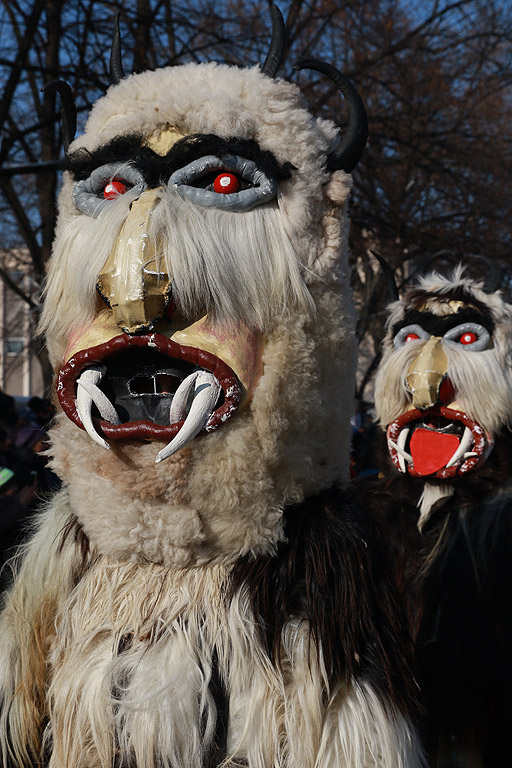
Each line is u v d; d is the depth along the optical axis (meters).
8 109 6.14
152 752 1.23
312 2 8.68
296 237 1.37
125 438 1.25
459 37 9.57
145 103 1.41
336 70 1.47
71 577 1.42
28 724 1.37
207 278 1.28
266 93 1.40
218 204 1.32
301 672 1.29
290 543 1.36
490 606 2.36
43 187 7.58
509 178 10.48
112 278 1.25
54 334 1.43
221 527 1.32
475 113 10.66
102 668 1.31
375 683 1.30
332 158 1.45
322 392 1.38
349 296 1.48
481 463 2.61
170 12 7.55
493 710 2.26
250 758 1.26
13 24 7.11
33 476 2.99
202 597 1.33
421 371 2.72
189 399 1.27
